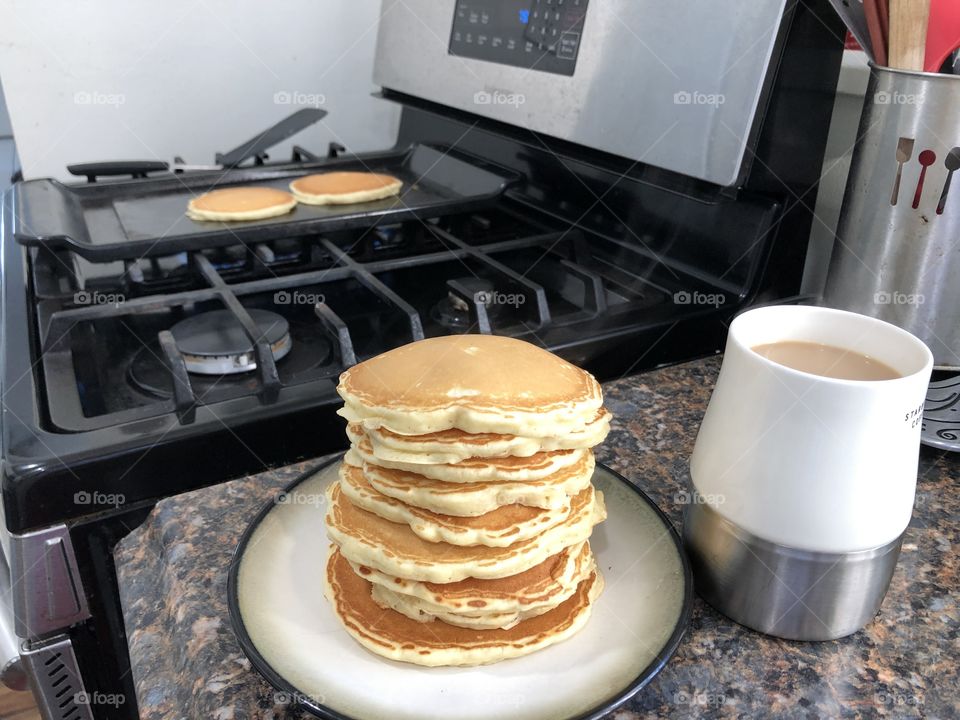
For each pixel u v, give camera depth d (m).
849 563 0.37
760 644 0.39
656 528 0.43
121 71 1.14
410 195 1.01
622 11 0.71
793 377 0.35
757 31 0.60
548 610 0.38
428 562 0.36
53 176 1.16
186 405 0.54
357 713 0.32
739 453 0.37
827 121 0.68
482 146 1.03
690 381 0.65
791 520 0.36
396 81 1.09
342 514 0.39
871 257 0.59
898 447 0.35
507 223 0.99
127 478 0.51
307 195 0.96
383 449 0.36
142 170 1.04
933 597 0.42
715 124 0.65
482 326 0.64
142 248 0.77
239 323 0.65
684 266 0.76
